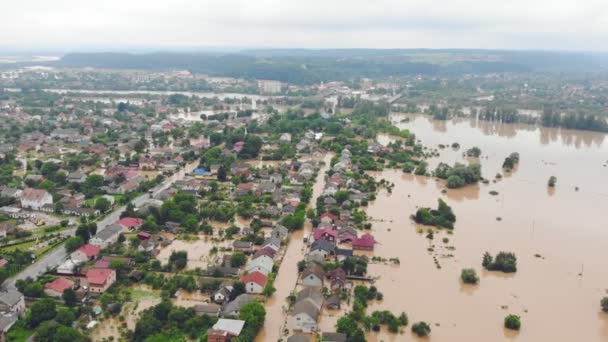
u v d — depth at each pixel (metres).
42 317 124.25
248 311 127.50
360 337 119.31
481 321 137.62
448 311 141.75
